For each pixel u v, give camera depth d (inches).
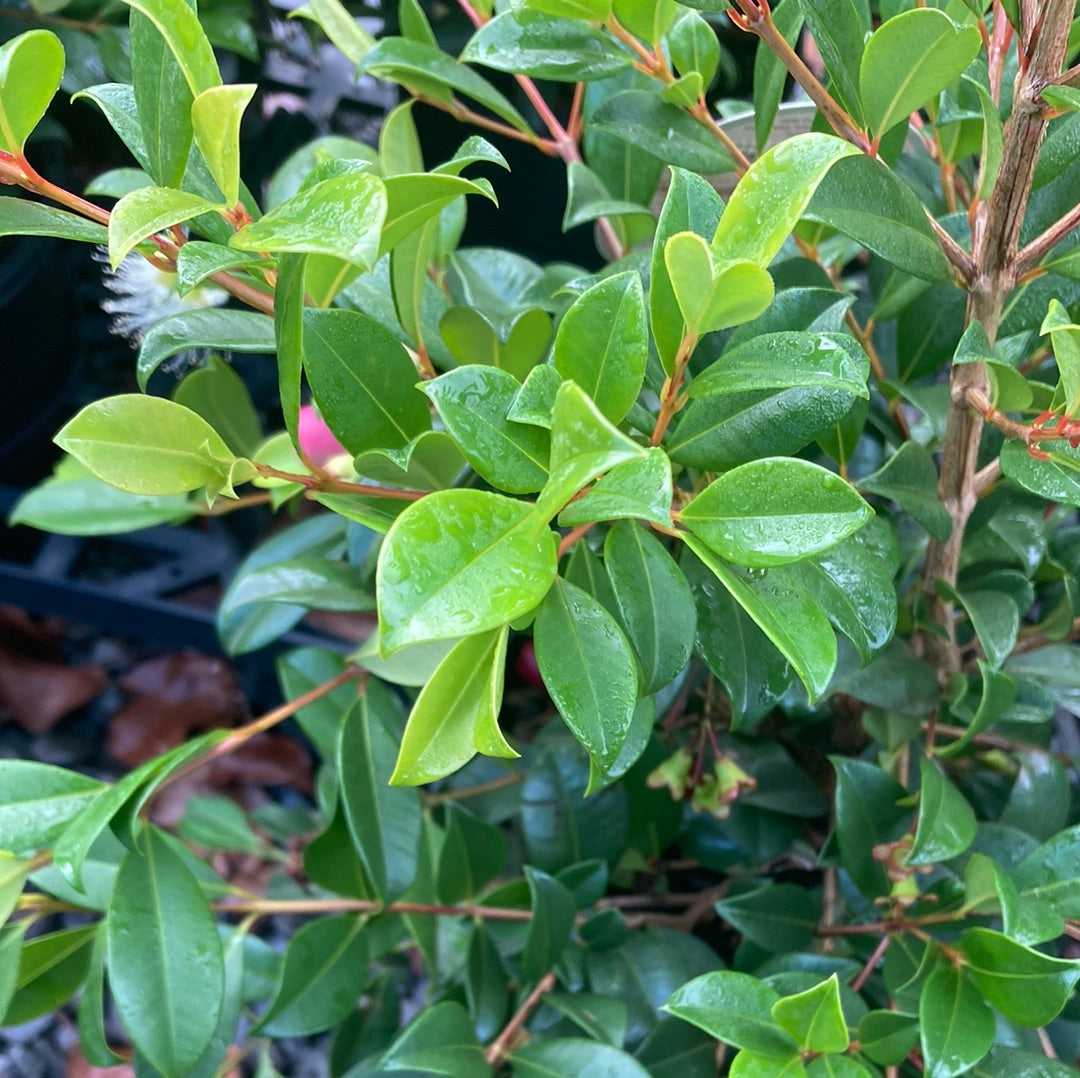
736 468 11.1
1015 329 15.2
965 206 18.3
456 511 9.8
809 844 25.9
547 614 11.3
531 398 10.9
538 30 15.1
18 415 37.9
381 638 9.0
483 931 20.5
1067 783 18.1
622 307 10.9
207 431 11.7
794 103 17.5
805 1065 12.9
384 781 18.5
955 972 14.0
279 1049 34.5
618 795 21.4
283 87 35.7
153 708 40.9
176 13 10.0
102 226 11.4
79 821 14.6
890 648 18.1
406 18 19.1
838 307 13.5
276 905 19.7
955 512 15.6
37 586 38.0
